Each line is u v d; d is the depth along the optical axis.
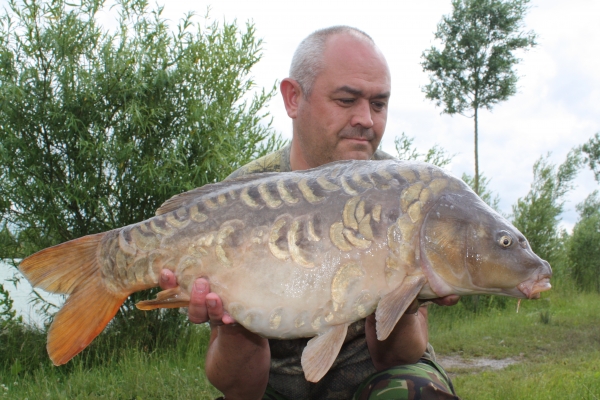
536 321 8.12
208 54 5.99
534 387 4.26
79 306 1.98
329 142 2.42
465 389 4.45
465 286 1.85
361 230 1.83
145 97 5.66
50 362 4.88
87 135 5.38
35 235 5.57
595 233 14.55
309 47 2.47
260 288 1.84
